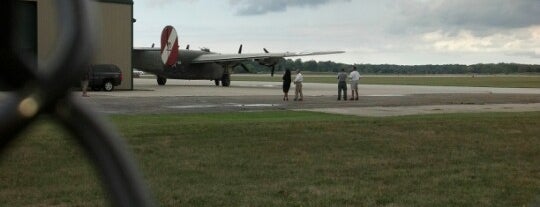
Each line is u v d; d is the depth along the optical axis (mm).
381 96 29859
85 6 677
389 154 9258
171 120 14562
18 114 606
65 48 653
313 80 75875
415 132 11773
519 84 60906
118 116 15805
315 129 11867
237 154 8961
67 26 663
